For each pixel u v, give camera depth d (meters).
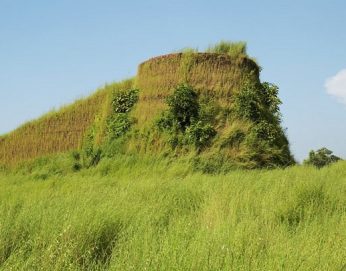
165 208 9.55
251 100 26.48
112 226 7.38
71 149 32.97
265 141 25.70
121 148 26.92
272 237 6.54
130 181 17.55
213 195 10.25
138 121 28.02
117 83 33.41
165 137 25.80
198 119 25.94
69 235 6.54
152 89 28.22
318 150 34.06
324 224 7.78
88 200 9.81
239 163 24.16
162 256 5.40
